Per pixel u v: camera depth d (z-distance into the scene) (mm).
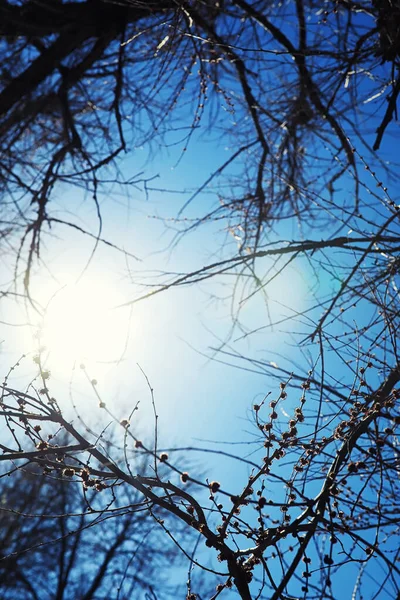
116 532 11805
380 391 3529
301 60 6441
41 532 12188
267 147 7141
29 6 7430
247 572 2896
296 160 7328
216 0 7328
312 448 3156
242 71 7258
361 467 3055
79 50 8438
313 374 3648
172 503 2951
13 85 7586
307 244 4488
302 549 2863
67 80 7715
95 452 2994
